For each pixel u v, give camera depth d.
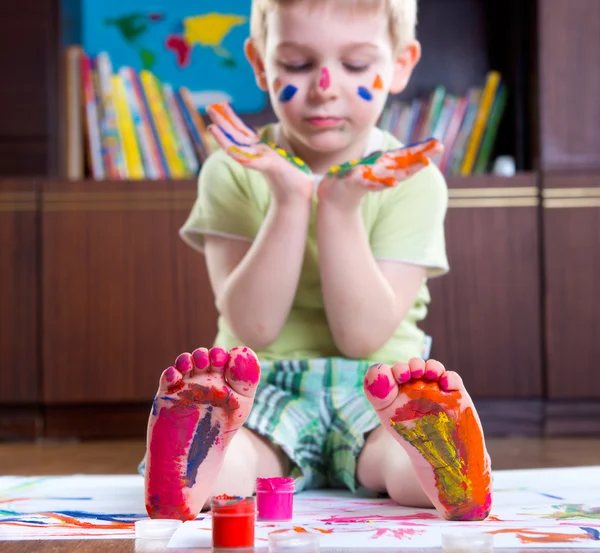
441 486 0.94
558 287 2.30
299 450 1.20
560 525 0.91
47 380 2.33
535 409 2.32
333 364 1.23
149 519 0.96
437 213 1.33
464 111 2.53
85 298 2.33
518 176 2.31
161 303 2.33
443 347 2.30
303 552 0.79
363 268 1.18
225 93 2.70
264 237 1.20
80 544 0.87
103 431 2.35
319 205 1.18
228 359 0.93
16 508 1.11
